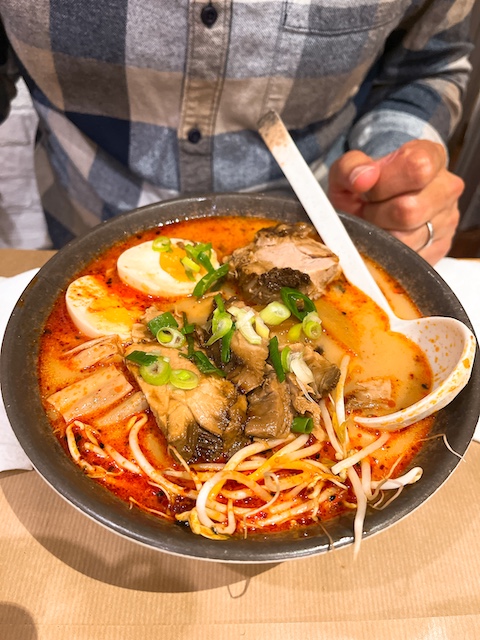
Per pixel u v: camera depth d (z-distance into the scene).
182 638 0.21
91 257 0.30
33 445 0.20
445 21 0.44
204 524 0.20
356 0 0.35
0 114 0.48
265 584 0.22
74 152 0.43
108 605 0.21
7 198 0.61
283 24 0.34
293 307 0.27
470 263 0.36
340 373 0.25
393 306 0.30
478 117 0.59
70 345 0.26
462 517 0.25
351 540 0.19
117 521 0.18
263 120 0.35
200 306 0.29
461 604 0.22
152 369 0.23
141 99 0.37
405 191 0.35
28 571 0.22
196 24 0.33
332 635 0.21
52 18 0.33
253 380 0.24
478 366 0.24
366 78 0.47
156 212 0.32
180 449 0.22
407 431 0.24
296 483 0.22
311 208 0.32
